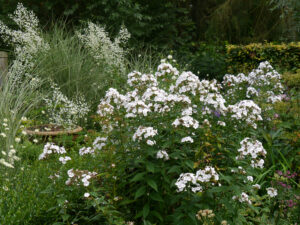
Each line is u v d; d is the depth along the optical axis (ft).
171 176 9.79
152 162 9.49
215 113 11.18
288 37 39.86
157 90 10.52
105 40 24.02
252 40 42.57
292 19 38.06
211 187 9.00
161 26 41.57
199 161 8.96
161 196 9.55
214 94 11.09
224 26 43.83
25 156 14.03
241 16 42.96
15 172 11.89
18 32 23.13
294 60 29.89
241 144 9.53
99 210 9.32
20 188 10.53
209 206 8.88
